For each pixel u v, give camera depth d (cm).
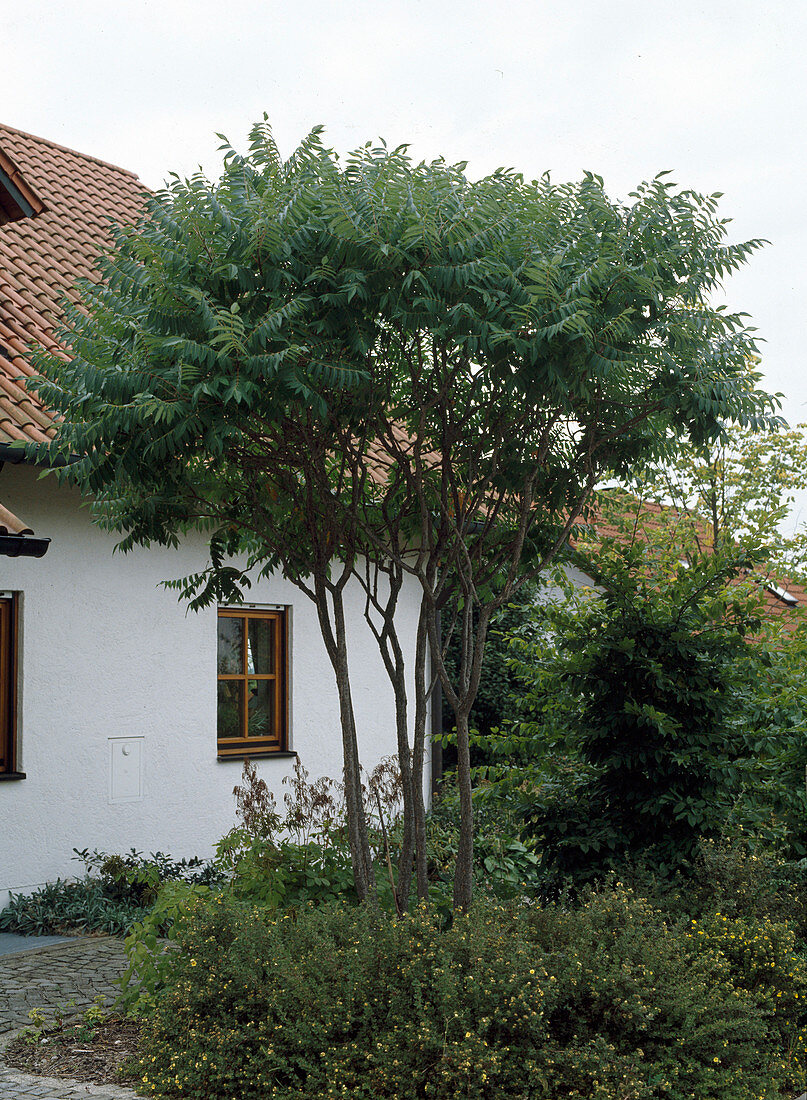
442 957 452
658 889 587
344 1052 432
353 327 496
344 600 1173
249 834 682
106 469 526
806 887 647
